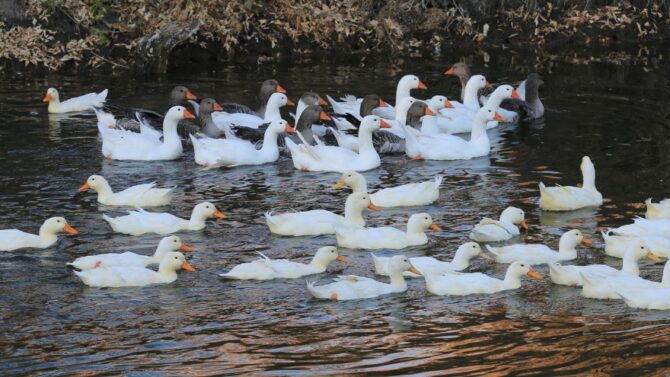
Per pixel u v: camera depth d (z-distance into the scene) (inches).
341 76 1101.1
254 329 515.5
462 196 733.9
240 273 578.9
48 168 780.6
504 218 660.1
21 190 727.7
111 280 564.1
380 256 615.5
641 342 503.5
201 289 565.3
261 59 1181.1
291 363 479.5
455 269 594.9
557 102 1014.4
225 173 791.7
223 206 708.0
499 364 480.1
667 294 548.1
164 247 596.7
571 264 608.4
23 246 617.9
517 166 810.8
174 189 727.7
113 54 1138.0
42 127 890.7
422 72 1130.7
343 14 1262.3
